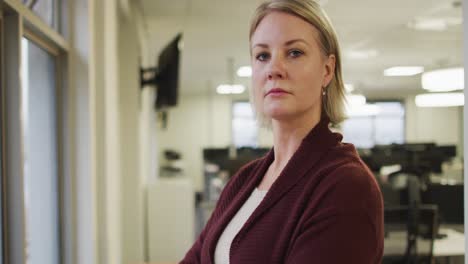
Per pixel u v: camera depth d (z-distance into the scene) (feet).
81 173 6.94
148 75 16.66
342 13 14.44
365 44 19.66
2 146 4.69
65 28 6.91
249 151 24.09
